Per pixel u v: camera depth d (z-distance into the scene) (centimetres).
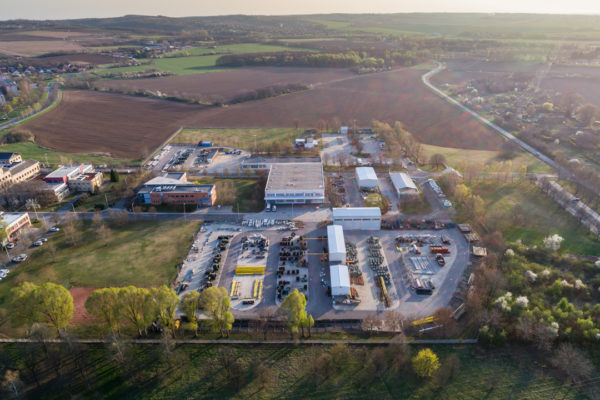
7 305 12988
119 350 10706
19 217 17400
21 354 11231
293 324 11469
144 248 16388
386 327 12244
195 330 12119
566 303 12288
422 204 19938
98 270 14912
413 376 10488
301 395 10019
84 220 18588
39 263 15312
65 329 11769
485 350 11312
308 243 16725
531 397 9838
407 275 14650
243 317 12756
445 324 12244
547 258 15175
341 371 10650
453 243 16562
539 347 11238
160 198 19888
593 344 11212
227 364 10756
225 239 16888
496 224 17600
